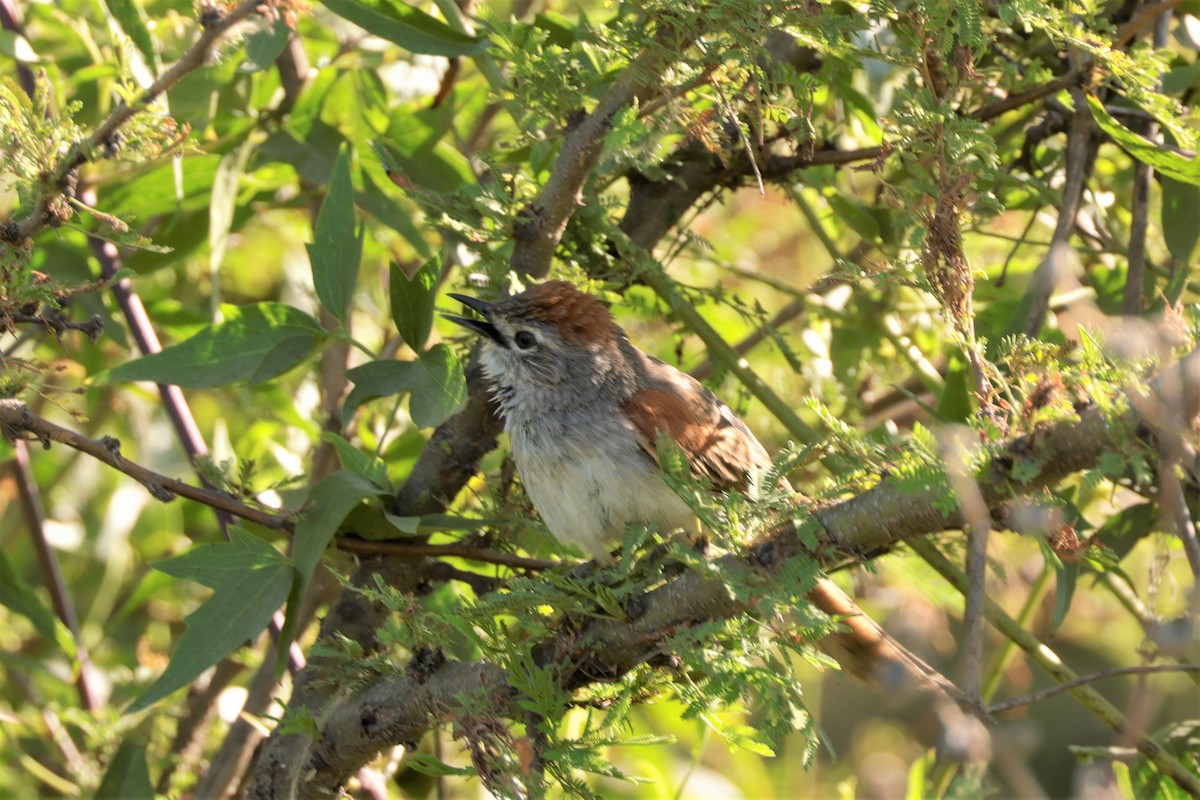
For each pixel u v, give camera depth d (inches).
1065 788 563.8
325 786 306.3
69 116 289.1
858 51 296.0
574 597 260.2
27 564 508.7
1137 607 365.1
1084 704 328.2
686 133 311.9
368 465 333.1
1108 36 329.7
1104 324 215.0
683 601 253.0
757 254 567.8
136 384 461.1
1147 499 372.8
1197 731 349.1
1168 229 361.1
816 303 437.4
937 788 366.3
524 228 338.0
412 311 325.1
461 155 438.0
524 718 268.5
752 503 249.1
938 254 266.7
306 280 520.4
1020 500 213.5
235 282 538.6
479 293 376.5
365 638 335.9
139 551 512.1
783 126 372.2
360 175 409.7
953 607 392.8
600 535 343.3
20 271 281.0
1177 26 390.3
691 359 492.4
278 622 382.9
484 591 346.0
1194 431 200.2
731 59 282.2
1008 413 242.7
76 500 524.4
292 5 312.5
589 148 320.5
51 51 445.1
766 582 237.5
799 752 481.1
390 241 500.7
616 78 343.6
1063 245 335.3
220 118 423.2
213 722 458.9
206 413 530.3
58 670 457.7
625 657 264.1
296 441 493.0
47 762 469.4
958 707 208.5
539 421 348.2
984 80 333.4
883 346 464.4
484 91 459.5
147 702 289.9
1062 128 385.1
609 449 340.5
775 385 474.3
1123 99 382.6
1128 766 338.3
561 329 348.5
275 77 445.4
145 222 465.7
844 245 504.1
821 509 238.5
